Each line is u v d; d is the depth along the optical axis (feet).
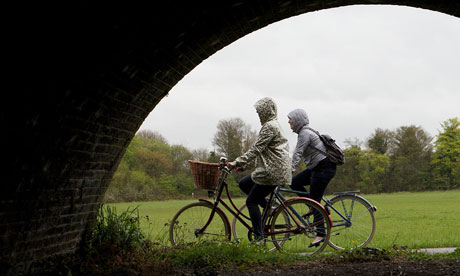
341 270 18.58
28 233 17.13
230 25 19.74
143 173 162.40
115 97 19.19
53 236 18.93
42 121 15.72
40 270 17.79
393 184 203.31
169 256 21.21
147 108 22.85
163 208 113.29
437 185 213.46
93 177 21.20
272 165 21.97
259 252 21.27
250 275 17.98
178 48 19.30
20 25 12.61
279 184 22.07
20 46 13.17
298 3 20.02
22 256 17.03
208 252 20.90
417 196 175.01
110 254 20.51
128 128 22.52
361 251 21.79
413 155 209.87
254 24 20.57
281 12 20.47
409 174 206.28
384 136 212.02
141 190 159.02
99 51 15.92
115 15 14.74
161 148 167.43
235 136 153.58
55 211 18.63
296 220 23.17
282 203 23.16
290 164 22.44
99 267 18.71
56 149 17.19
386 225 54.70
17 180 15.69
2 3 11.70
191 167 23.13
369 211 24.95
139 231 23.68
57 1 12.55
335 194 25.36
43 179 17.07
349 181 201.36
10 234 16.08
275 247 23.18
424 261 20.52
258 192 22.29
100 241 21.77
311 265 20.12
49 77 14.87
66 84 15.78
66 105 16.47
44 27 13.19
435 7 20.97
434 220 63.62
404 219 66.59
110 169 22.97
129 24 15.70
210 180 22.93
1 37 12.59
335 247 24.31
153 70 19.80
